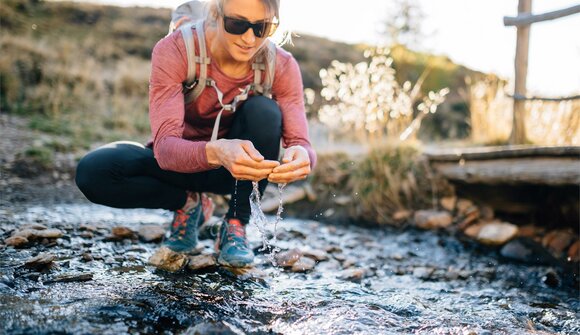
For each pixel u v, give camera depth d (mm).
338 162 4695
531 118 4969
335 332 1615
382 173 4336
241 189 2242
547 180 3385
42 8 14539
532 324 1907
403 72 13828
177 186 2252
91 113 7867
